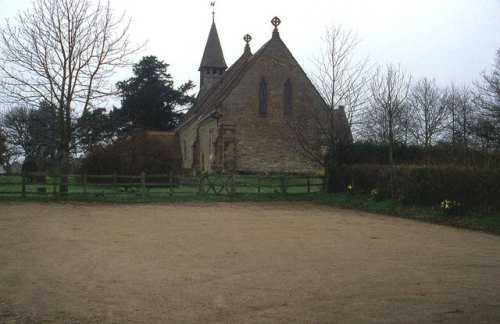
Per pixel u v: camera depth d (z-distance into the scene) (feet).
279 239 39.17
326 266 29.19
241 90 113.09
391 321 19.39
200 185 78.84
